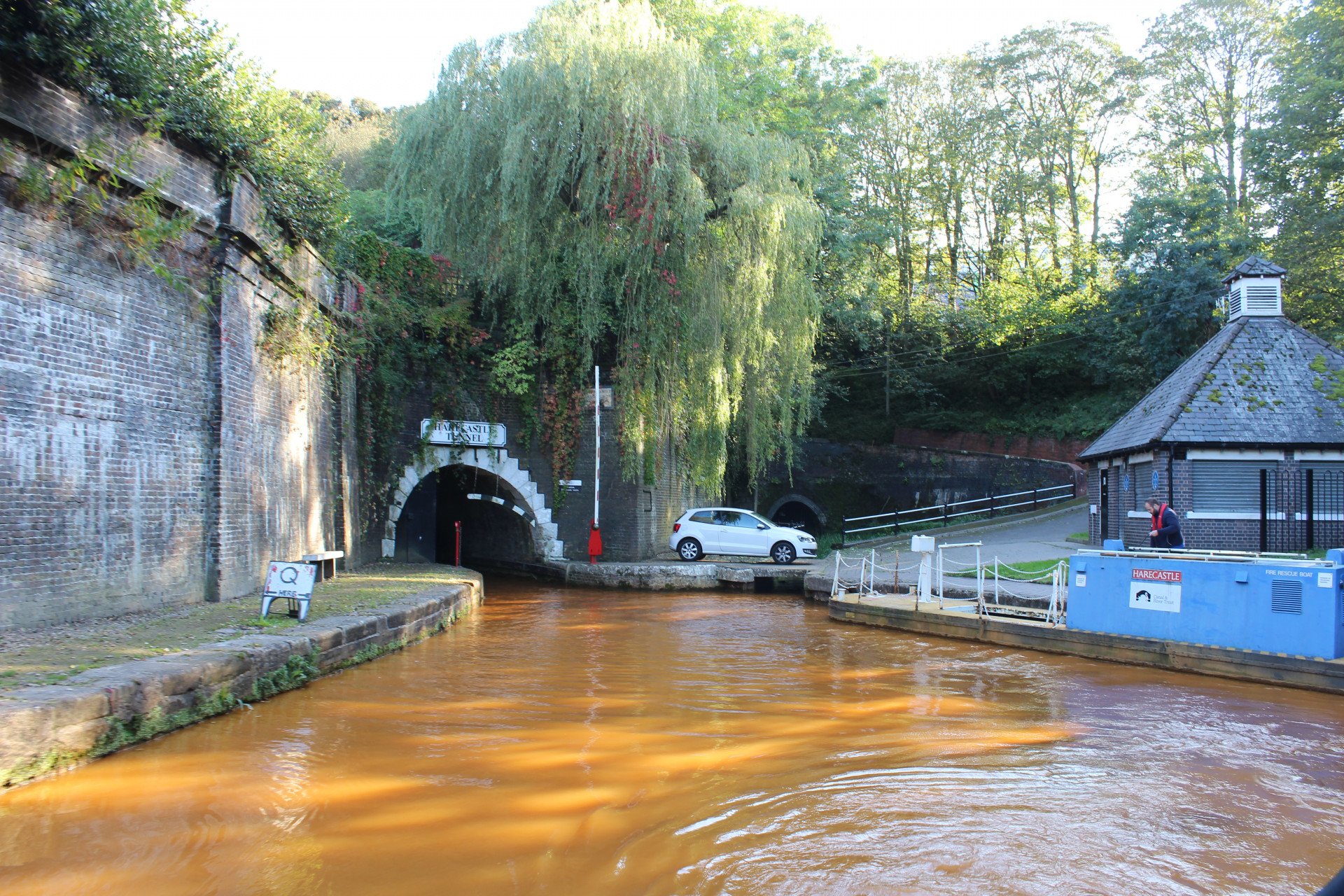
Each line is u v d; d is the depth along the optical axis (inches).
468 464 800.9
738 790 213.0
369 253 733.3
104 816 185.8
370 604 432.1
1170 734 276.7
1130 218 1118.4
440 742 249.0
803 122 1106.7
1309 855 177.6
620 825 187.9
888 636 492.7
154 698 239.1
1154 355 1071.0
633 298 761.0
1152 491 704.4
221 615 366.3
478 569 952.9
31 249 314.7
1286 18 1141.1
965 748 255.1
